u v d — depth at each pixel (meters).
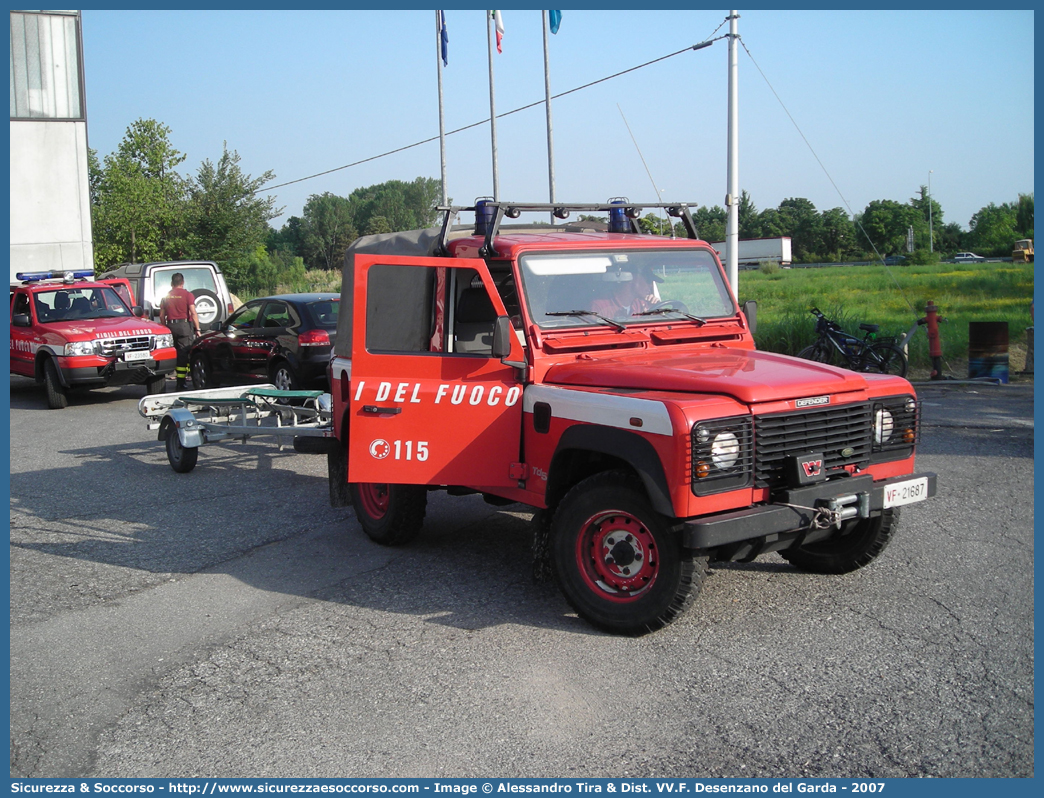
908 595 5.30
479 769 3.58
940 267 50.00
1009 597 5.20
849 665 4.40
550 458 5.09
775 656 4.54
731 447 4.45
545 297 5.44
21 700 4.34
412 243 6.36
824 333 14.64
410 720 4.01
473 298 6.04
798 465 4.59
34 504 8.31
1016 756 3.54
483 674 4.45
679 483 4.33
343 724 4.00
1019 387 13.19
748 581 5.65
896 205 87.94
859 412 4.93
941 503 7.22
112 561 6.54
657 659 4.55
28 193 20.89
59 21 20.77
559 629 5.00
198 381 15.23
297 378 12.52
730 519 4.36
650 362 5.23
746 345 6.05
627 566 4.81
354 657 4.71
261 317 13.78
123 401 15.74
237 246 37.84
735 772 3.51
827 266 67.06
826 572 5.75
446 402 5.39
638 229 6.85
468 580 5.89
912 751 3.61
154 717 4.14
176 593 5.82
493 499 6.09
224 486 8.91
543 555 5.32
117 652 4.89
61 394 14.81
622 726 3.89
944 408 11.54
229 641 5.00
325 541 6.90
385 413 5.44
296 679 4.48
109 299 16.12
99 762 3.75
